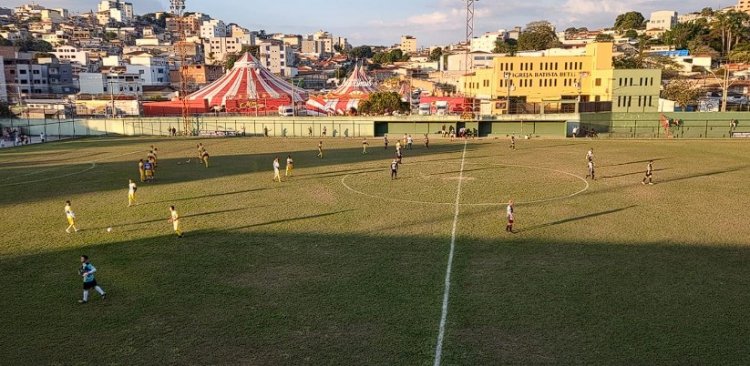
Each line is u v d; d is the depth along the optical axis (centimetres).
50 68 14788
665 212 3256
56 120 9438
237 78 11212
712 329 1720
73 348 1622
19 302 1958
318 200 3644
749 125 8194
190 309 1889
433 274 2217
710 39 19800
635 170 4888
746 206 3403
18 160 5959
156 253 2508
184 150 6800
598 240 2681
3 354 1586
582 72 9856
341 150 6738
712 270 2244
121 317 1830
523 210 3331
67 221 3111
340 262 2370
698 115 8288
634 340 1653
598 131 8450
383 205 3484
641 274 2205
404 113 10031
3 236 2808
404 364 1521
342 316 1828
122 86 15125
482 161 5544
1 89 12781
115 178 4591
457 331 1719
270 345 1633
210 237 2767
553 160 5588
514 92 10875
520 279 2159
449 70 19512
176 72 19400
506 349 1603
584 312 1850
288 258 2428
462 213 3259
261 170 5019
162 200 3672
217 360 1548
